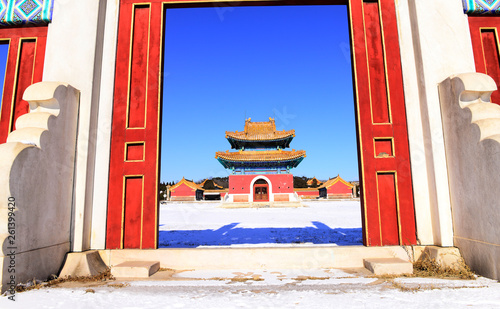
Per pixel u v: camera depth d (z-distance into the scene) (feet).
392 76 18.66
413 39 18.69
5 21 18.58
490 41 18.93
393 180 17.97
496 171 13.20
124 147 18.25
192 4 20.07
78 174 17.01
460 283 12.89
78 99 17.47
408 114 18.07
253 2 20.20
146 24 19.70
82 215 16.67
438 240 16.43
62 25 18.25
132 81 19.06
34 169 13.87
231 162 128.77
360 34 19.34
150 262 16.76
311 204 132.87
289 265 17.29
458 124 15.65
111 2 19.67
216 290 12.53
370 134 18.16
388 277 14.51
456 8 18.21
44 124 14.87
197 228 45.34
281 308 10.03
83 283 14.12
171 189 179.11
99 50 18.56
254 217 68.08
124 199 17.83
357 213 76.95
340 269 16.72
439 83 17.31
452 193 16.22
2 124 18.19
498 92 18.29
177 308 10.19
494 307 9.63
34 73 18.61
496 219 13.20
